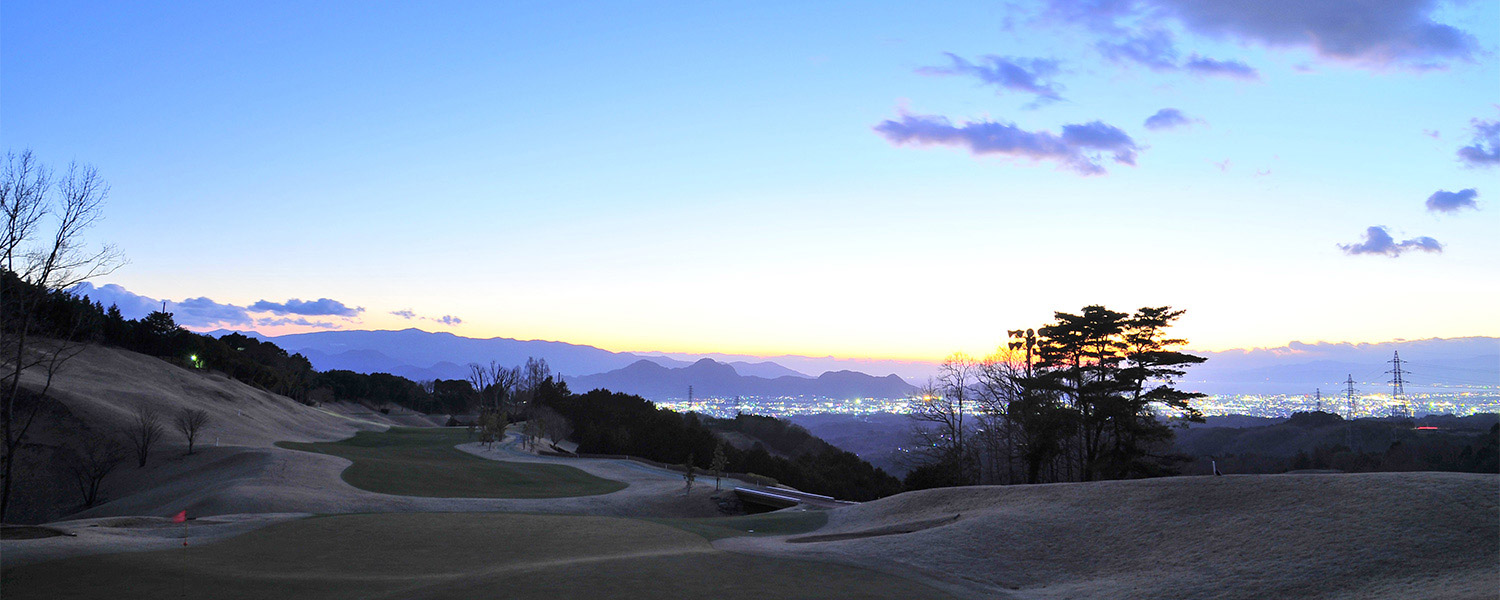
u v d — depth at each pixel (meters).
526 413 117.44
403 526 28.77
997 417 63.88
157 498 47.66
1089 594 18.66
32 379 70.38
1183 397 53.91
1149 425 54.22
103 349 92.94
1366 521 19.95
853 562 22.36
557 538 26.95
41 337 53.44
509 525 29.75
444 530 28.09
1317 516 21.09
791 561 22.52
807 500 46.50
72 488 56.69
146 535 25.66
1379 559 17.78
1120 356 56.47
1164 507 24.64
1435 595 14.98
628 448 92.75
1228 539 21.09
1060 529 24.50
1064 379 57.84
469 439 93.38
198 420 66.12
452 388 182.38
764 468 84.38
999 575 21.09
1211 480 25.73
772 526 31.41
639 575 20.02
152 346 115.25
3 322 41.47
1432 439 94.06
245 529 27.47
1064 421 54.47
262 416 94.12
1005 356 65.19
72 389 71.81
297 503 41.62
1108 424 55.91
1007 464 68.81
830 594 18.50
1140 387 54.50
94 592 17.58
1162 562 20.52
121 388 79.06
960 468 62.19
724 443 93.19
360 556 23.03
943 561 22.39
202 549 23.31
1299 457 90.56
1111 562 21.30
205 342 125.31
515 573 20.17
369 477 52.84
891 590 19.12
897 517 30.81
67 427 63.75
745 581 19.62
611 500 48.12
